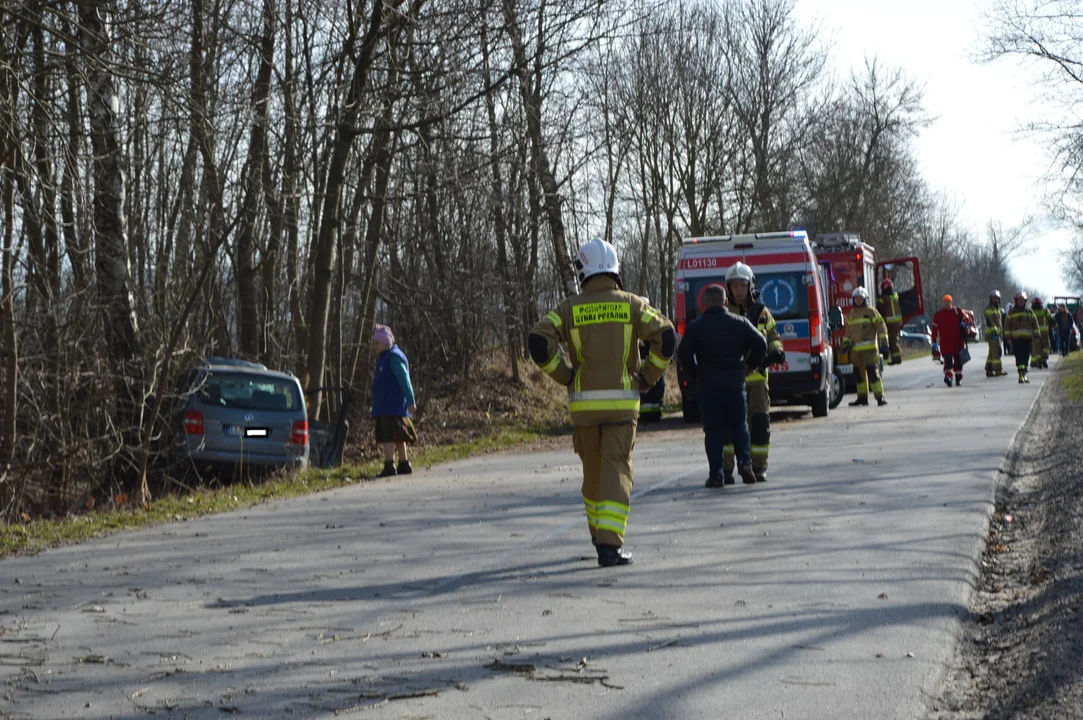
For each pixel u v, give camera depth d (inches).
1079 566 390.0
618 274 460.1
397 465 908.6
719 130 2390.5
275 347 1417.3
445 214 1514.5
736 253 1159.0
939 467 686.5
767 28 2517.2
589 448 459.8
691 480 704.4
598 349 449.4
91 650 342.3
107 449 849.5
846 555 440.5
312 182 1272.1
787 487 643.5
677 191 2380.7
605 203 2101.4
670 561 448.1
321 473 889.5
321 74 1146.0
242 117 1004.6
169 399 882.8
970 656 310.0
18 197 835.4
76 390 858.8
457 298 1503.4
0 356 831.7
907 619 339.6
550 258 1801.2
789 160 2682.1
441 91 1099.9
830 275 1507.1
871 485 629.3
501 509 623.5
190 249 1160.8
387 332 883.4
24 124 748.0
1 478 788.0
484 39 1100.5
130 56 777.6
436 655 320.2
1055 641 301.1
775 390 1138.0
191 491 837.2
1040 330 1948.8
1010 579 404.5
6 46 732.7
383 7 1056.8
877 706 262.1
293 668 312.3
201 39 875.4
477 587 415.2
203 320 1286.9
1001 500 575.8
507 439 1190.3
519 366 1688.0
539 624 353.4
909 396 1397.6
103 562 511.8
